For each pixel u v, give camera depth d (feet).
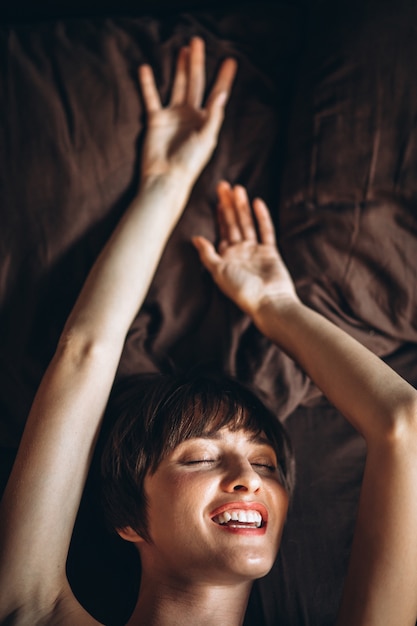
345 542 3.85
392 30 4.09
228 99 4.56
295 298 4.02
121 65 4.54
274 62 4.61
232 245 4.35
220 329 4.21
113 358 3.59
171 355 4.24
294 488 4.01
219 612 3.27
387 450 3.08
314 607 3.69
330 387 3.41
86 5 5.43
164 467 3.37
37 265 4.26
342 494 3.98
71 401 3.41
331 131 4.13
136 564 3.87
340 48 4.17
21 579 3.16
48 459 3.29
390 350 4.19
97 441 3.84
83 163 4.35
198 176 4.49
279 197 4.38
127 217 4.14
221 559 3.12
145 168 4.39
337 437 4.12
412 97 3.99
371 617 2.93
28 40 4.60
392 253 4.02
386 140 4.01
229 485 3.21
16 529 3.19
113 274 3.82
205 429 3.44
